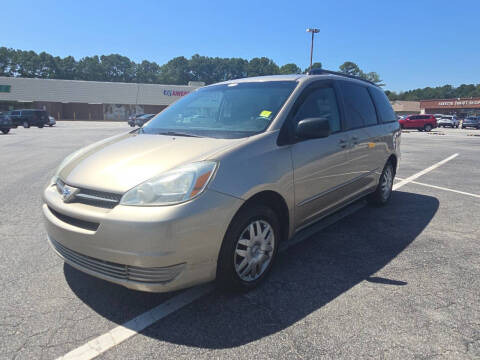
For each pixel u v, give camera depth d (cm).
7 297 271
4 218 467
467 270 320
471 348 215
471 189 650
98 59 12862
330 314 251
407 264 332
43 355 210
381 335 227
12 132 2397
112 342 221
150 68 13562
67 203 252
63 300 268
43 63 10875
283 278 304
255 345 219
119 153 280
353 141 392
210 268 243
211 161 247
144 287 228
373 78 11938
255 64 13462
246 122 312
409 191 632
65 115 5091
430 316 248
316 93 357
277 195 288
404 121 3453
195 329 234
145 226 219
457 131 3425
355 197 425
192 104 376
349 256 350
